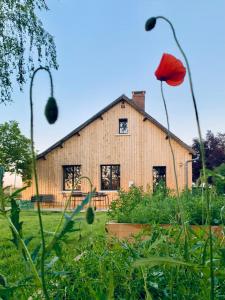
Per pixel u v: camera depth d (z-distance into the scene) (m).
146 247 2.49
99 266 2.32
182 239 2.64
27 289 2.01
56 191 29.17
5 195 1.36
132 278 2.12
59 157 29.41
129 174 28.33
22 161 30.31
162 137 27.97
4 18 18.31
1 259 4.88
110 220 6.43
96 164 28.89
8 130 31.03
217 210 4.39
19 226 1.36
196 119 1.22
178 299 1.80
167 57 1.51
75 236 5.84
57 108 1.00
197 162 38.75
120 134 28.66
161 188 9.12
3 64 18.14
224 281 1.91
